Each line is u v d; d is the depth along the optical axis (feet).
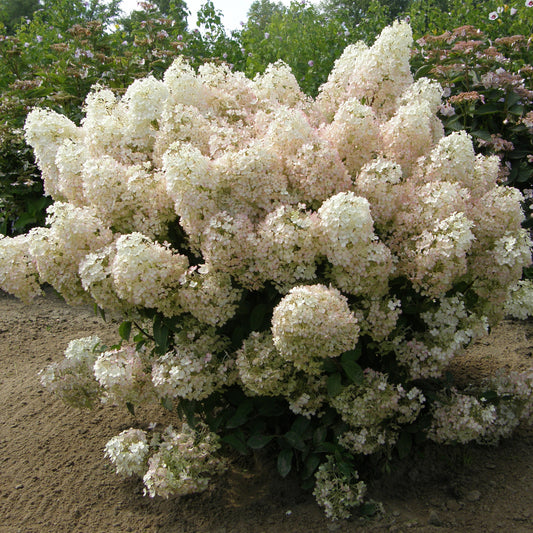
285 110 7.71
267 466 8.63
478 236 8.02
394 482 8.31
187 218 7.34
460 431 7.81
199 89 9.14
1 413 10.75
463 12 25.54
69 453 9.52
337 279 7.32
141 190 7.64
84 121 9.48
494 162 8.70
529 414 8.79
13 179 17.49
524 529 7.20
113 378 7.71
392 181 7.45
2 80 21.80
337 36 25.96
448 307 7.73
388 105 9.45
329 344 6.57
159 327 7.75
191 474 7.77
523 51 18.54
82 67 19.88
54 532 7.86
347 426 7.89
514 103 15.44
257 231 7.24
